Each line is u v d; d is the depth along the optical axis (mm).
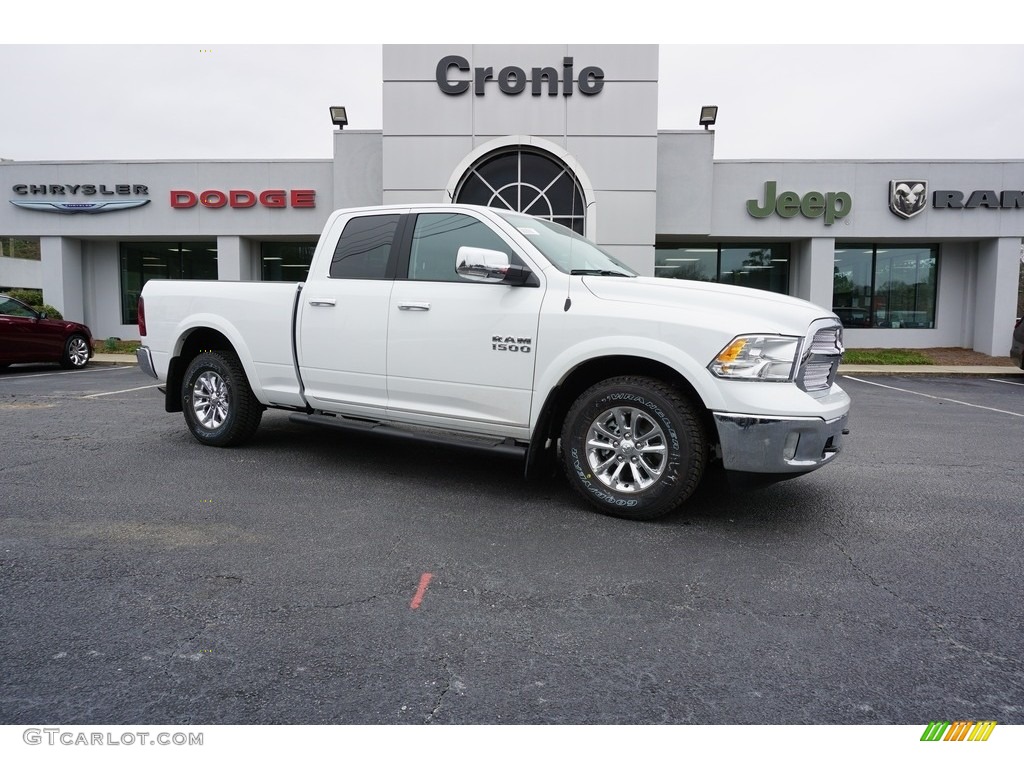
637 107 15617
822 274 18250
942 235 18109
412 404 4879
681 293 4102
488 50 15664
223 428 5883
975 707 2352
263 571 3367
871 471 5746
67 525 3984
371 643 2695
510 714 2273
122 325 20500
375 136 17625
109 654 2582
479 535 3928
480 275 4273
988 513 4547
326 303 5168
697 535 3994
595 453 4277
